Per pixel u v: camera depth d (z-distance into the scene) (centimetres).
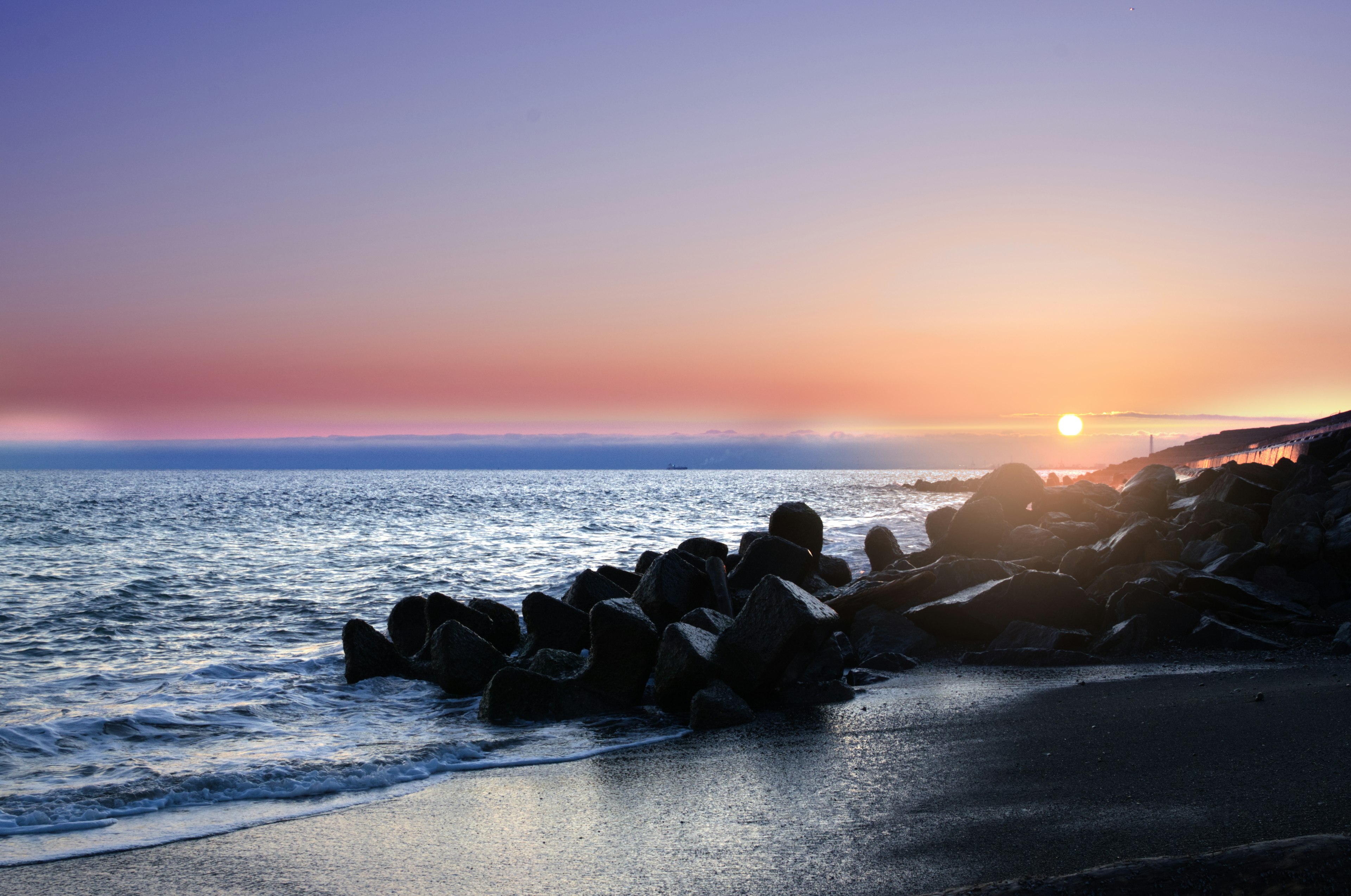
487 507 8075
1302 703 823
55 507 7450
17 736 927
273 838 623
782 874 516
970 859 516
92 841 625
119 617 1952
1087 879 412
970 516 1892
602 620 1046
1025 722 855
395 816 670
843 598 1407
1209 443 7750
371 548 3853
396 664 1262
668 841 584
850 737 853
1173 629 1220
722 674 985
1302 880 395
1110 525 1997
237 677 1302
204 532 4859
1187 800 581
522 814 664
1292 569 1355
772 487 15088
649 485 16788
